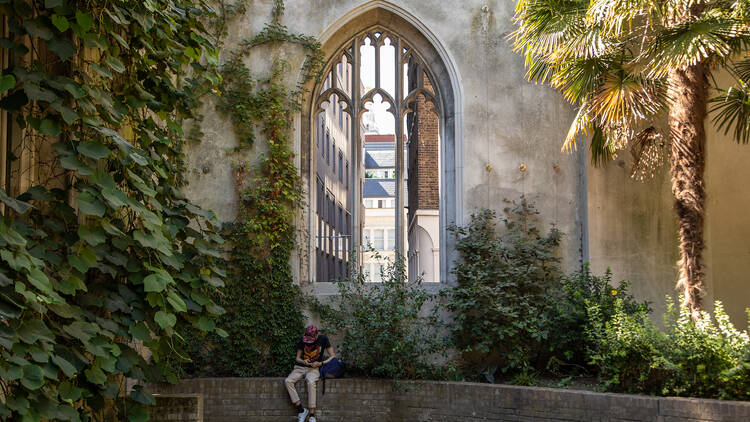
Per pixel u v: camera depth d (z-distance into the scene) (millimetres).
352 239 11695
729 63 11555
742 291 12742
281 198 11258
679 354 8102
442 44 11625
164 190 5961
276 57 11602
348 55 12000
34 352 3990
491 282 10711
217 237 6156
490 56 11609
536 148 11477
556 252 11273
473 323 10555
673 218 11359
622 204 11352
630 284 10297
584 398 8352
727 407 7270
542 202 11375
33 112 5203
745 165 12969
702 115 9375
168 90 6270
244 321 10797
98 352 4641
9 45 4500
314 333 10000
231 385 10125
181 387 10102
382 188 67688
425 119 21828
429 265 21438
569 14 10117
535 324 10156
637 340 8320
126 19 5512
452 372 10438
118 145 4855
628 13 8875
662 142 11258
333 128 30734
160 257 5250
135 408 5426
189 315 5828
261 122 11484
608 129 10164
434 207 21625
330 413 9930
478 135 11469
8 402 3865
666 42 8836
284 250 11062
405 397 9820
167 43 6031
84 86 4734
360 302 10492
